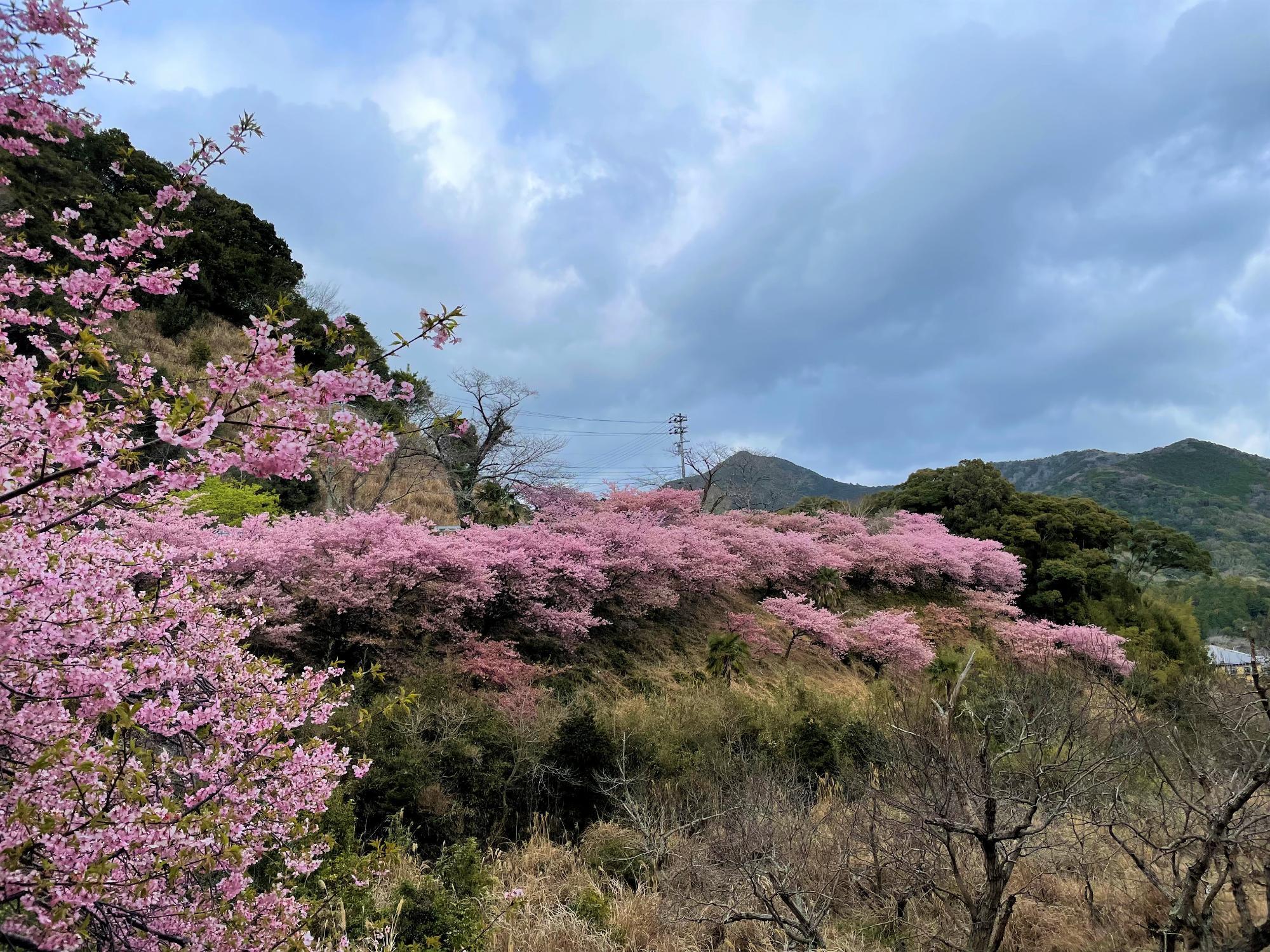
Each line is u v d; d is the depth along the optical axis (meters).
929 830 5.13
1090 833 6.43
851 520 27.50
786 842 6.34
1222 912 5.27
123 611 2.81
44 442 2.40
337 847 5.87
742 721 11.12
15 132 3.10
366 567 10.98
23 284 3.28
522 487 23.38
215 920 2.68
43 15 2.77
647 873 7.11
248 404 2.61
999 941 4.64
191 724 2.82
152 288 3.55
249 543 9.80
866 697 16.02
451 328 2.76
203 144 3.62
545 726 9.56
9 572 2.30
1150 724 5.97
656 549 16.45
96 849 2.20
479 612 13.08
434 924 5.14
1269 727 4.86
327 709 3.60
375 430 2.69
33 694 2.34
